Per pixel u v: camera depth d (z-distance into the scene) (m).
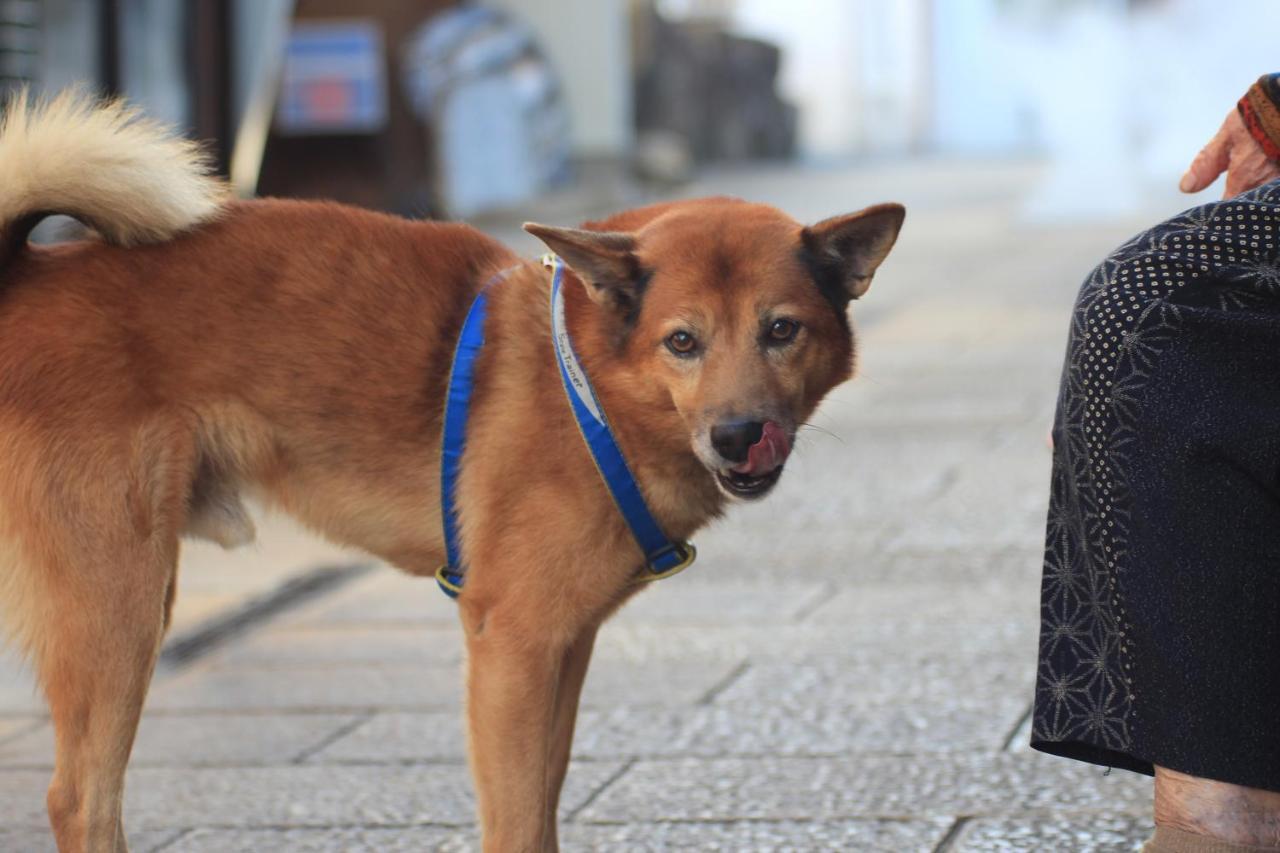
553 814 4.09
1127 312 3.09
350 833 4.50
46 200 3.84
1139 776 4.59
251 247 4.02
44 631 3.82
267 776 4.98
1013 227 23.53
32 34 10.42
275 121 21.56
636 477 3.95
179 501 3.93
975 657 5.80
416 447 4.00
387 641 6.49
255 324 3.96
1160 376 3.04
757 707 5.39
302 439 4.02
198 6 12.22
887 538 7.70
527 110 24.94
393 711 5.60
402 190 22.38
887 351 13.38
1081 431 3.17
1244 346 3.00
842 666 5.79
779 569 7.26
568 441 3.79
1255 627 2.99
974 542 7.52
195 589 7.42
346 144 22.06
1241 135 3.49
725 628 6.37
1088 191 25.98
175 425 3.91
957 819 4.34
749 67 42.81
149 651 3.87
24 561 3.82
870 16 49.06
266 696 5.81
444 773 4.96
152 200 3.88
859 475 9.06
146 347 3.88
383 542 4.14
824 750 4.94
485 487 3.84
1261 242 3.04
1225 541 2.99
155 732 5.45
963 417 10.51
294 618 6.96
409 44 22.58
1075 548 3.30
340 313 3.99
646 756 4.97
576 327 3.93
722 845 4.26
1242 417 2.96
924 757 4.82
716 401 3.74
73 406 3.81
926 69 48.72
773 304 3.84
